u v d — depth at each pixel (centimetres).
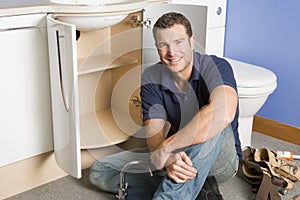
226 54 274
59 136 188
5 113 176
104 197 188
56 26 169
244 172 196
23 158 187
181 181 160
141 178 183
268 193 181
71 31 163
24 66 176
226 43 272
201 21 211
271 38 249
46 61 183
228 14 267
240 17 261
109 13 184
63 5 178
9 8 165
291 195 190
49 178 203
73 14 179
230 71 173
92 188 196
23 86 178
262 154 201
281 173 192
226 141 173
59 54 173
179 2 227
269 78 212
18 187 193
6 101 175
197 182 166
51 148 197
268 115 258
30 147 188
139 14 209
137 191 180
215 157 166
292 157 216
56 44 173
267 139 252
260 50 256
